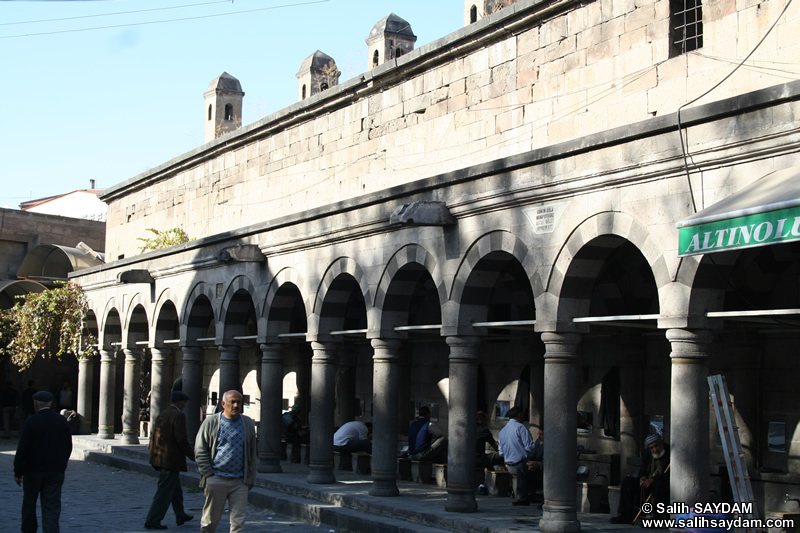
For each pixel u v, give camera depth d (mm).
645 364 14945
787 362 12766
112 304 26922
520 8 15586
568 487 11992
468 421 13664
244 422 11156
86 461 24344
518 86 15859
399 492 15852
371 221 15711
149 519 13586
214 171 25578
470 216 13594
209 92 31812
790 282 12602
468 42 16812
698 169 10203
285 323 19094
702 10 12992
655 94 13523
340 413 22625
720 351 13625
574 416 12102
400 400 20391
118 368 33438
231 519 11055
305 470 19703
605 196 11359
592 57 14555
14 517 14406
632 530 12242
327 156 20828
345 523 14406
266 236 19078
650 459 12781
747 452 13156
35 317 28578
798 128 9133
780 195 8500
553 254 12086
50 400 11906
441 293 14133
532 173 12375
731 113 9766
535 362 16641
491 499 15180
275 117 22422
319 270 17422
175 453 13680
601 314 15453
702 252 9148
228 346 20641
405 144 18406
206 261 21406
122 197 31641
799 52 11758
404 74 18438
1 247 36281
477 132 16656
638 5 13891
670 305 10438
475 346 13758
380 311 15578
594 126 14422
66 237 38344
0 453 26094
